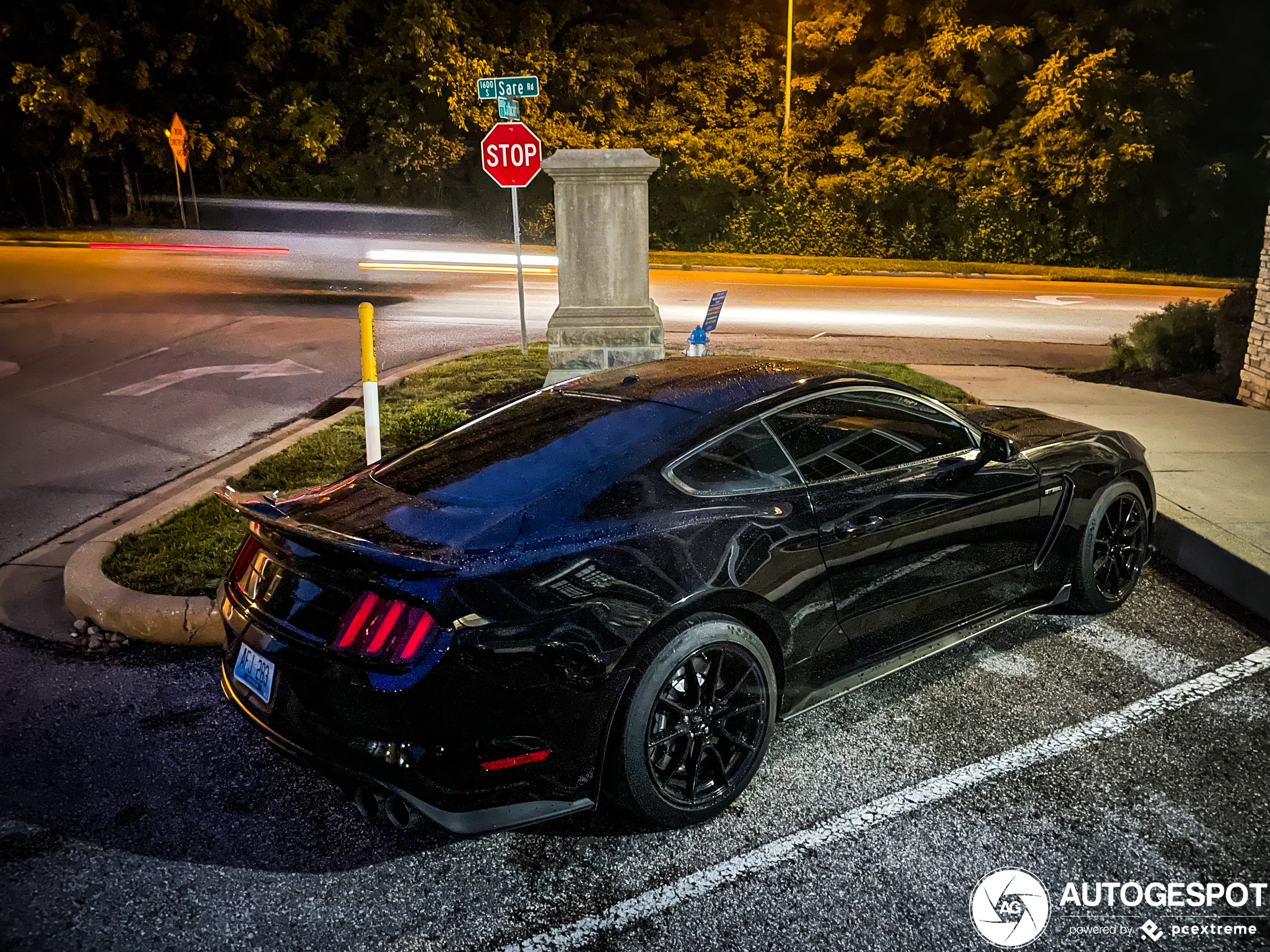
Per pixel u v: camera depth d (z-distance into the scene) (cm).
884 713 395
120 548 518
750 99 3272
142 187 2636
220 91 2720
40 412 835
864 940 272
